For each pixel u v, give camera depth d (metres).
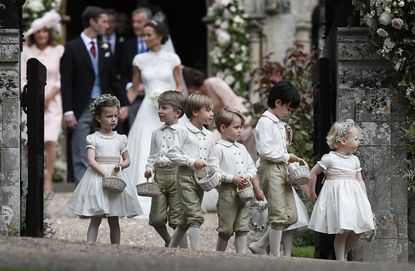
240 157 31.27
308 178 31.19
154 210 32.38
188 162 30.83
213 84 45.62
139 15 49.22
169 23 76.12
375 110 32.12
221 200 31.19
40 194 31.73
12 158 31.16
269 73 45.16
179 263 23.91
